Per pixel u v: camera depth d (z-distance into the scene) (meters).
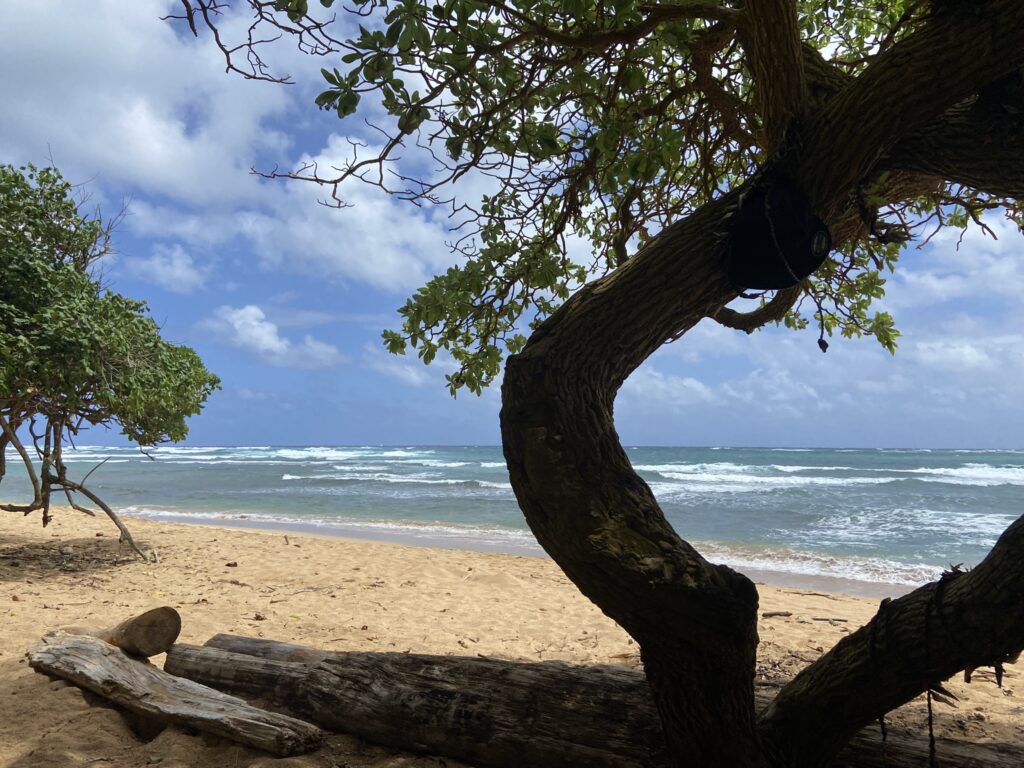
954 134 2.75
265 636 6.13
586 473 2.38
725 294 2.63
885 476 33.56
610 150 3.38
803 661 5.48
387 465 47.38
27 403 8.45
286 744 3.42
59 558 9.91
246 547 11.86
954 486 27.16
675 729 2.57
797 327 5.23
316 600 7.87
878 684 2.55
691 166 4.62
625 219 4.28
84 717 3.85
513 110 3.40
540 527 2.42
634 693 3.16
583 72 3.18
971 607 2.33
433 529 16.48
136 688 3.95
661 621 2.30
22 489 27.53
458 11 2.79
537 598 8.38
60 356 7.82
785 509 19.89
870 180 3.04
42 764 3.33
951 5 2.39
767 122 2.71
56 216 8.91
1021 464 44.66
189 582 8.71
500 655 5.84
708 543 14.27
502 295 3.96
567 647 6.16
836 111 2.48
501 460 55.31
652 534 2.34
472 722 3.33
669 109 4.36
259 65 2.69
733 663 2.38
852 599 8.79
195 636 6.00
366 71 2.78
